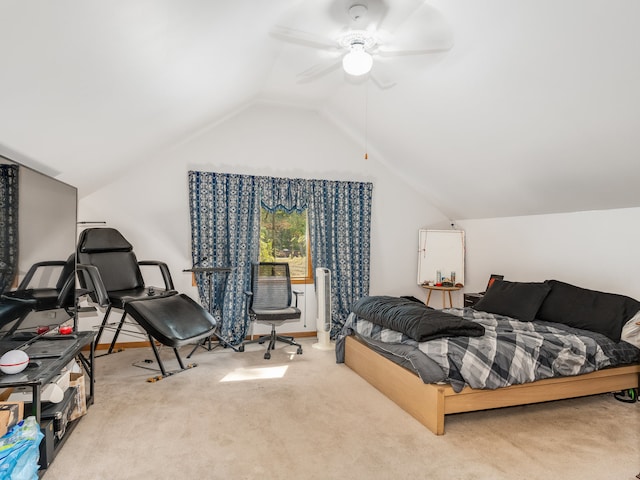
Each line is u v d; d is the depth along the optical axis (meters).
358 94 4.01
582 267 3.84
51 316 2.34
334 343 4.54
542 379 2.62
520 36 2.39
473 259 5.29
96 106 2.26
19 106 1.77
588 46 2.22
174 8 1.74
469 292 5.34
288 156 4.85
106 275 3.74
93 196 4.17
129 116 2.73
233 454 2.17
